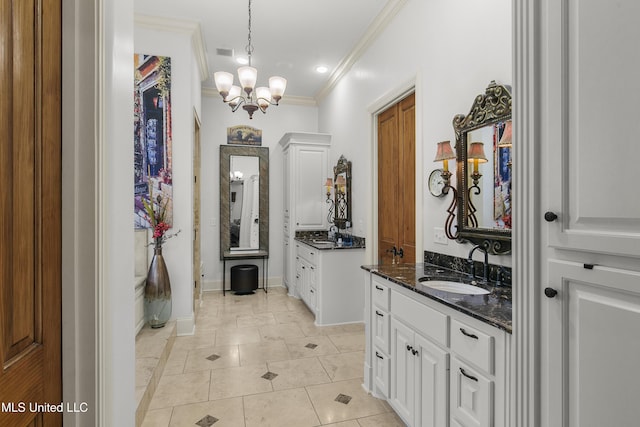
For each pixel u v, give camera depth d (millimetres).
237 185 5258
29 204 766
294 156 4844
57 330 865
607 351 800
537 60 959
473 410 1340
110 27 1008
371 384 2264
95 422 904
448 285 1951
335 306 3643
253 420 1966
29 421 760
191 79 3330
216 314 3975
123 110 1172
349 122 4117
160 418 1979
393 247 3205
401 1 2830
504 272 1822
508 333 1160
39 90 796
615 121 768
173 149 3266
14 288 714
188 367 2625
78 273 897
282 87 3070
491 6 1931
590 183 825
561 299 903
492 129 1901
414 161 2857
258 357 2812
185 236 3312
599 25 799
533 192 971
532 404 981
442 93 2365
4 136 681
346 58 4004
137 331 2887
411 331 1793
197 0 2906
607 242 780
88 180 906
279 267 5453
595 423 825
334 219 4523
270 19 3203
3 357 679
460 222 2145
